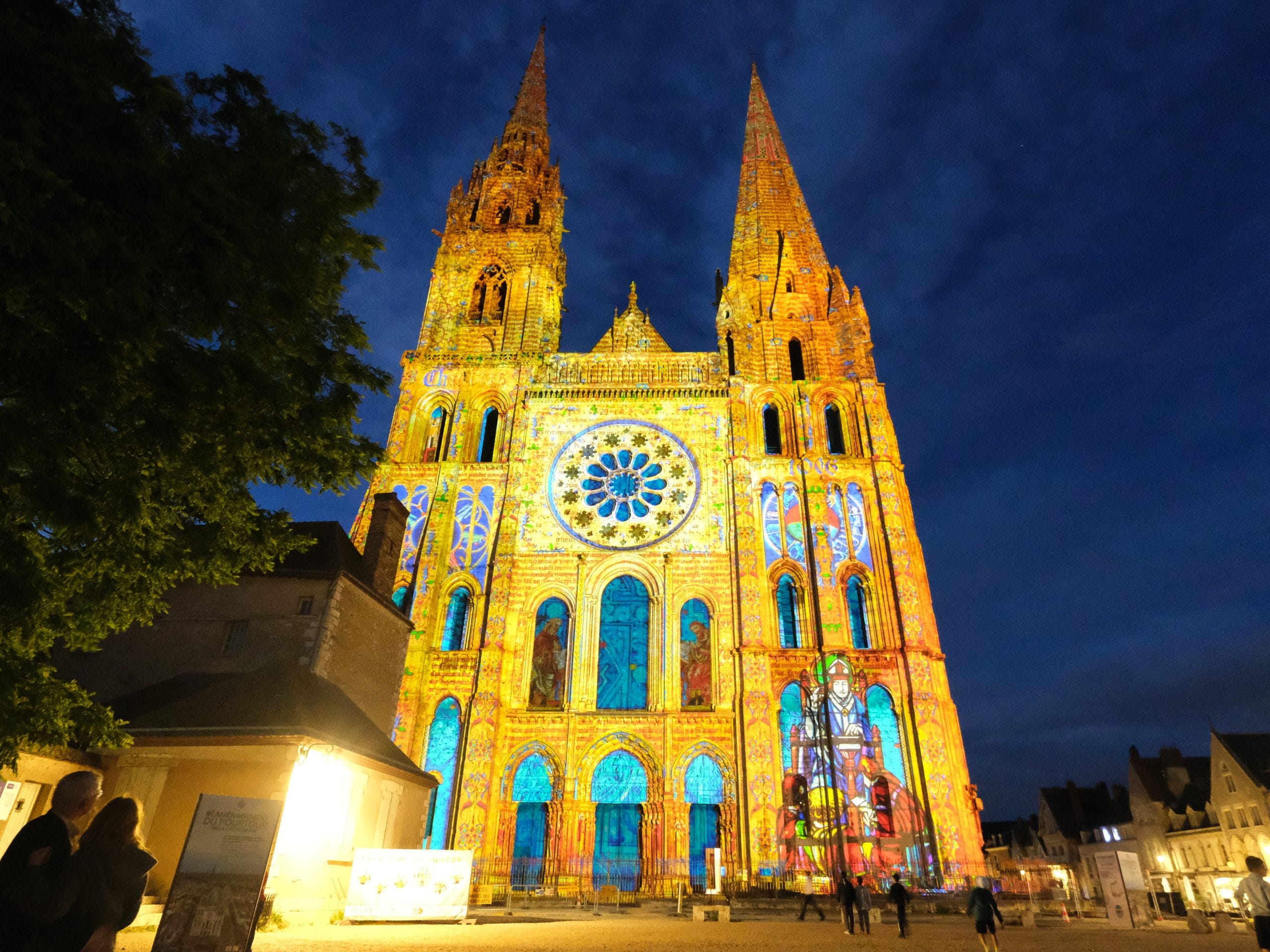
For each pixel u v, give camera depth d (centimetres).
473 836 3806
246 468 1355
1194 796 6619
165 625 3008
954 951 1830
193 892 942
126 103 1145
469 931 2094
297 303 1341
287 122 1453
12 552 1034
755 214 6300
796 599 4616
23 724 1109
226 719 2356
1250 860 1233
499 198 6475
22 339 941
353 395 1470
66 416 1005
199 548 1370
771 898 3575
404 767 2973
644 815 3997
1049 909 3444
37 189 928
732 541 4688
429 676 4309
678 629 4472
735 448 4984
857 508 4819
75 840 623
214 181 1175
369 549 3800
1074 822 8344
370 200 1543
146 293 1054
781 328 5628
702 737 4159
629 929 2341
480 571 4653
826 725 3944
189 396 1159
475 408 5284
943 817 3850
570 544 4753
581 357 5488
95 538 1110
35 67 1030
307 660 2920
